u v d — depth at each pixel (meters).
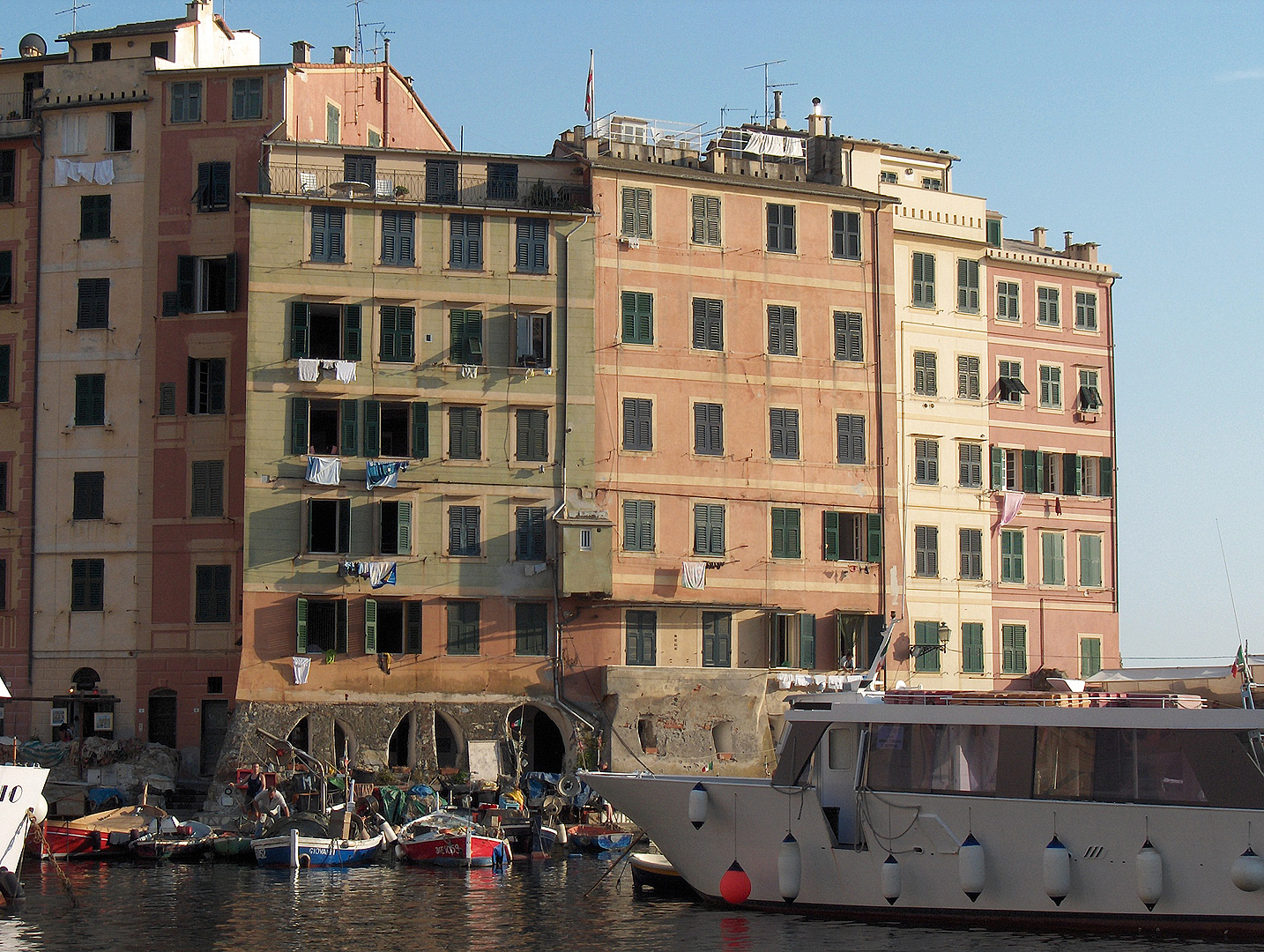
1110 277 81.12
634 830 61.19
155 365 68.81
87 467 68.88
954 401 76.00
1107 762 39.00
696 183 71.00
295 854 54.03
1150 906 38.16
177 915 43.81
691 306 70.38
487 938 40.34
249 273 65.94
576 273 68.62
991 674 75.50
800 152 78.12
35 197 70.38
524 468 67.31
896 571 72.81
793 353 71.88
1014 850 39.59
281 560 64.81
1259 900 37.16
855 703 42.22
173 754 65.94
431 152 68.88
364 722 64.38
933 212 76.56
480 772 64.75
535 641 66.88
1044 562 77.88
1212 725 38.03
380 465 65.56
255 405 65.25
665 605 68.19
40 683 68.25
